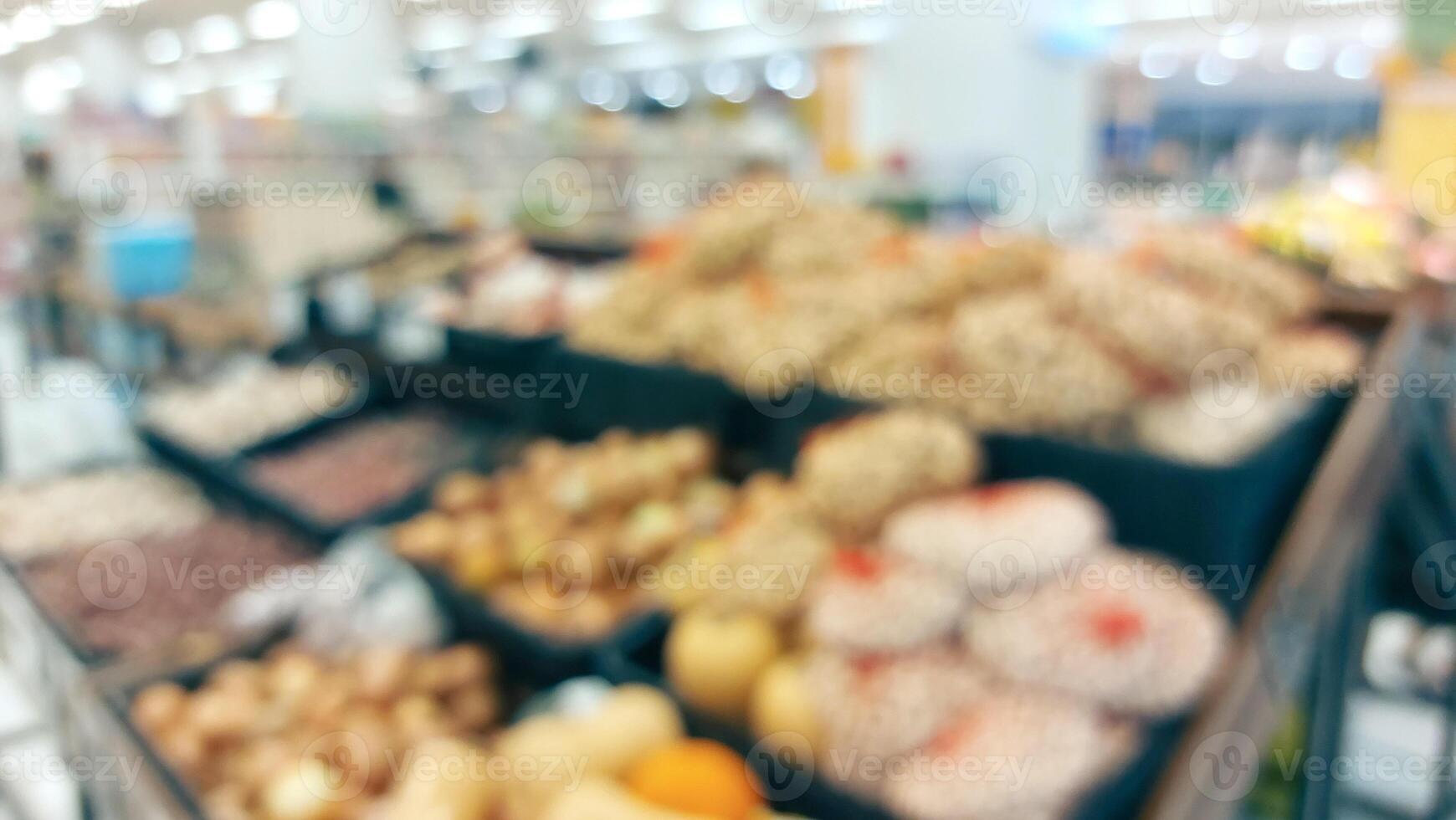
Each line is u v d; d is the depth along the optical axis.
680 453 1.36
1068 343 1.09
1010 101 4.26
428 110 3.20
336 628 1.23
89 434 2.20
